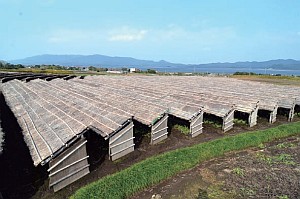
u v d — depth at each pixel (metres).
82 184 12.80
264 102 24.02
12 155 16.20
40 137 14.28
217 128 21.64
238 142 17.08
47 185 12.77
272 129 19.98
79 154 13.12
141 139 18.72
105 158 15.72
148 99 24.81
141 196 11.63
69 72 75.19
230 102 23.88
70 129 14.16
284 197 10.94
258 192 11.46
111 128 15.22
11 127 21.59
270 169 13.75
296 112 27.23
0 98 34.19
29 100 25.09
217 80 50.09
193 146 16.58
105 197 11.01
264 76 74.06
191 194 11.52
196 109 20.17
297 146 17.14
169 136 19.44
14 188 12.48
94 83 40.41
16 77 49.03
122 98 24.69
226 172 13.50
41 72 70.06
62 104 21.75
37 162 11.56
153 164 13.80
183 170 13.80
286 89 33.75
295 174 13.12
